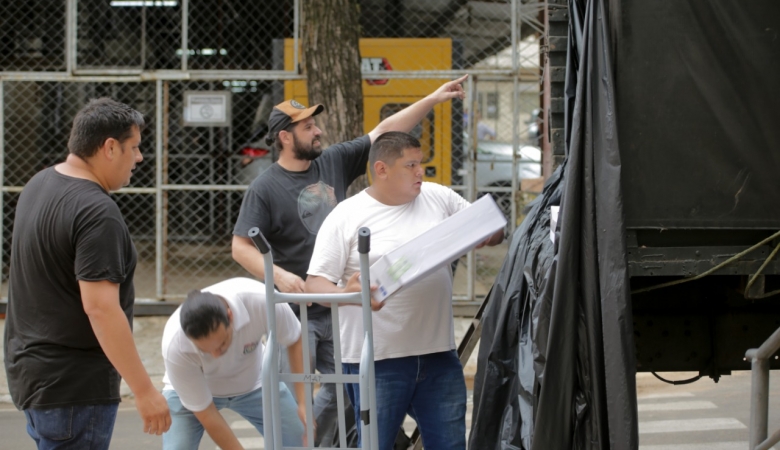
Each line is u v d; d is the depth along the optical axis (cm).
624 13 455
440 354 538
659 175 457
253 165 1620
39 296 466
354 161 708
